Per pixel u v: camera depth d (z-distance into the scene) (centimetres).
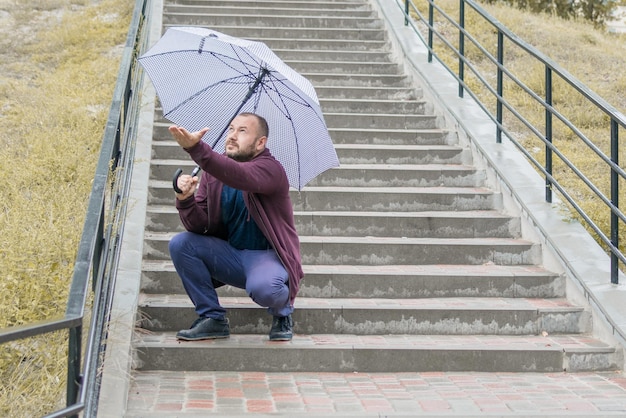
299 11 1214
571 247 602
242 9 1196
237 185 441
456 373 498
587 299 559
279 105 492
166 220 639
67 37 1162
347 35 1138
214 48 491
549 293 593
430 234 666
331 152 490
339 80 986
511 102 980
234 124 465
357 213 673
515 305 559
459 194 710
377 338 525
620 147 860
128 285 517
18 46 1138
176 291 561
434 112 912
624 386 475
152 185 683
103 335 421
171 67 494
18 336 260
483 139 784
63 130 820
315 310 532
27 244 547
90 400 338
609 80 1077
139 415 394
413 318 538
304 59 1054
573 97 995
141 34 860
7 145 793
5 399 398
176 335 495
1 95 938
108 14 1290
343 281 575
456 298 583
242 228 479
